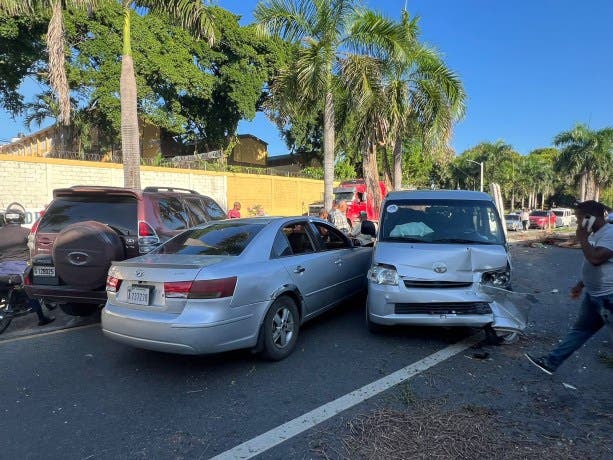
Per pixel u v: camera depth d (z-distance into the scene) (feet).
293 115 51.06
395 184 66.28
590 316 13.23
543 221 128.26
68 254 18.33
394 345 17.65
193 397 13.28
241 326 14.48
